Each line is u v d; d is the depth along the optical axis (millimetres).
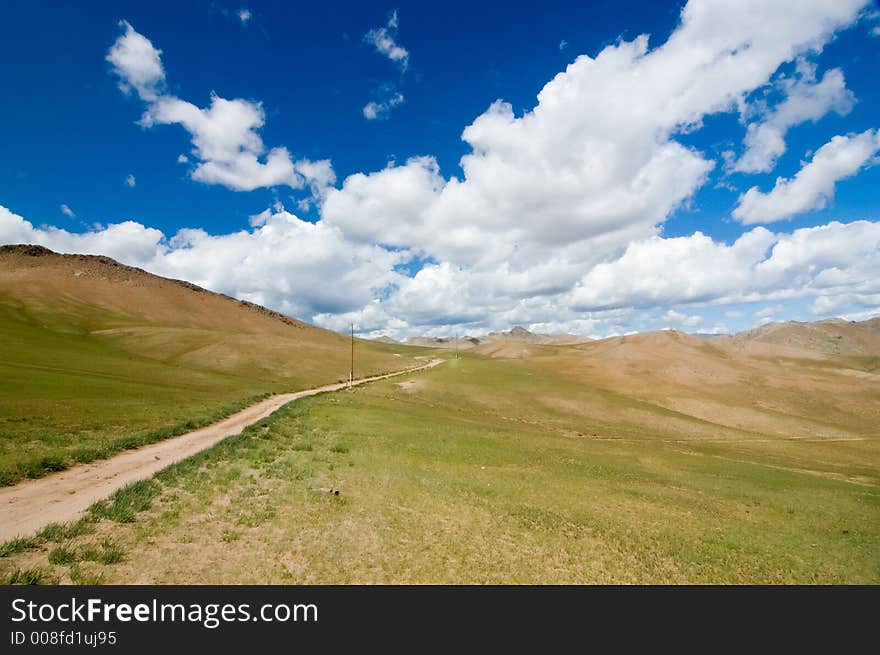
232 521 15875
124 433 32594
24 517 14961
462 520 19469
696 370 156625
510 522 20094
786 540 22766
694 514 26125
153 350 133375
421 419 55031
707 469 44000
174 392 62438
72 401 42906
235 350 137750
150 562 12273
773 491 35969
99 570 11492
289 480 22531
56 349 101312
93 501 16922
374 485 23531
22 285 193625
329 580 12641
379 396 80688
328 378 121688
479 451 38656
